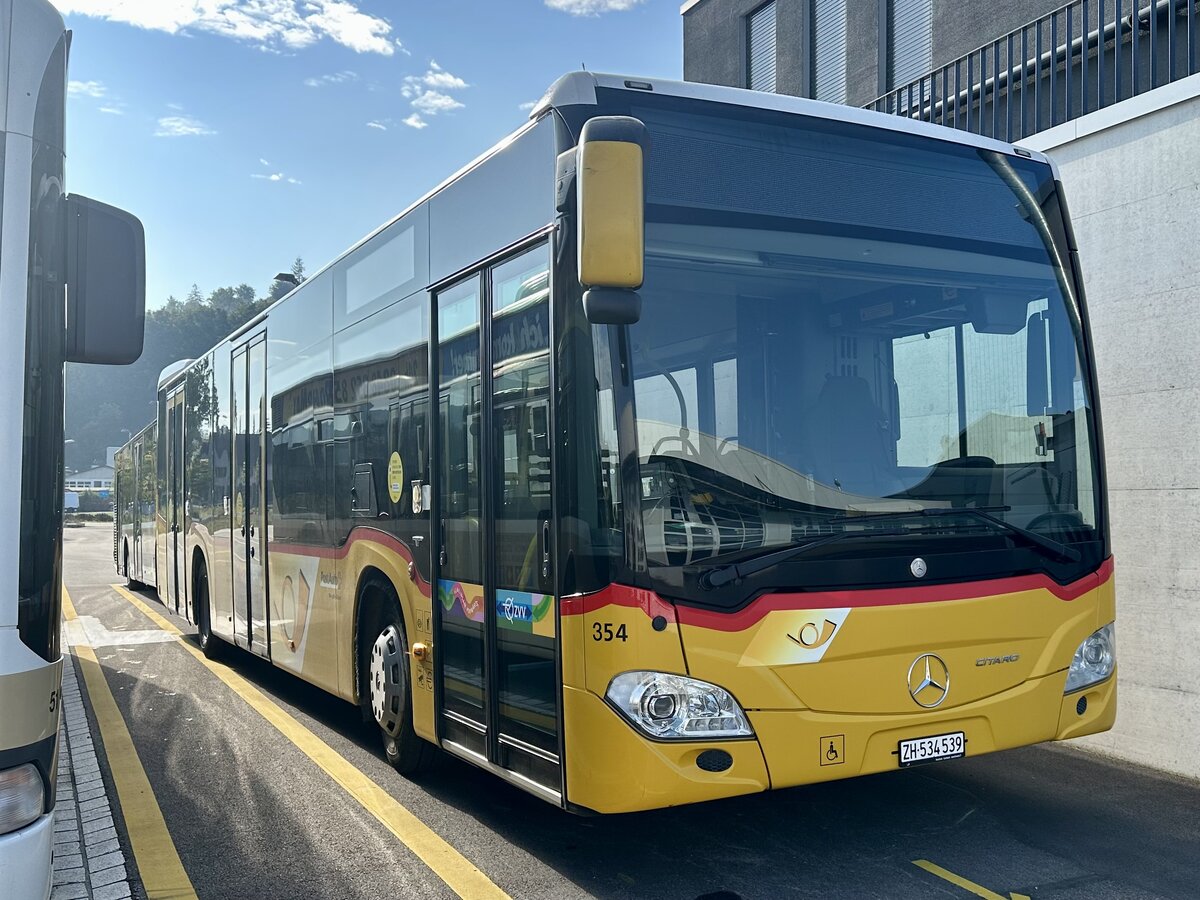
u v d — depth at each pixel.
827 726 3.94
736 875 4.38
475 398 4.82
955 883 4.27
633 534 3.80
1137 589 6.05
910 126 4.71
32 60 2.97
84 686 9.20
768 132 4.38
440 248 5.26
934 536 4.25
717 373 4.07
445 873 4.49
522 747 4.32
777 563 3.94
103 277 3.12
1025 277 4.86
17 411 2.82
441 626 5.14
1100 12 6.86
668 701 3.76
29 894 2.71
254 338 8.65
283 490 7.73
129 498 19.59
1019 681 4.36
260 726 7.49
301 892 4.34
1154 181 6.01
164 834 5.12
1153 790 5.53
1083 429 4.84
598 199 3.60
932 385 4.48
